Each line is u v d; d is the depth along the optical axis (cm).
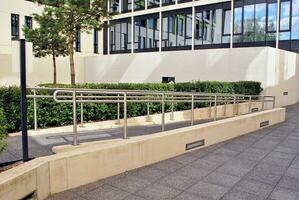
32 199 347
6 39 1784
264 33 1930
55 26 1295
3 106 600
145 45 2402
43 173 363
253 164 559
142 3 2398
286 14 1872
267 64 1457
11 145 504
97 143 480
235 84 1288
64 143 523
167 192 412
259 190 431
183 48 2188
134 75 1939
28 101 639
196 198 396
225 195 409
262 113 959
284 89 1653
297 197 409
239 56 1531
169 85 995
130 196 393
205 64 1641
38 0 1317
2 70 1741
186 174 488
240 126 827
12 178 312
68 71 2125
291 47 1875
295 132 902
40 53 1466
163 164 534
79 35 2161
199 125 680
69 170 399
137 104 877
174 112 939
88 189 407
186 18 2162
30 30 1343
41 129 643
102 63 2125
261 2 1919
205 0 2056
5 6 1780
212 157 596
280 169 532
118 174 468
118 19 2553
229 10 2009
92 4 1314
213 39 2075
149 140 521
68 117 720
